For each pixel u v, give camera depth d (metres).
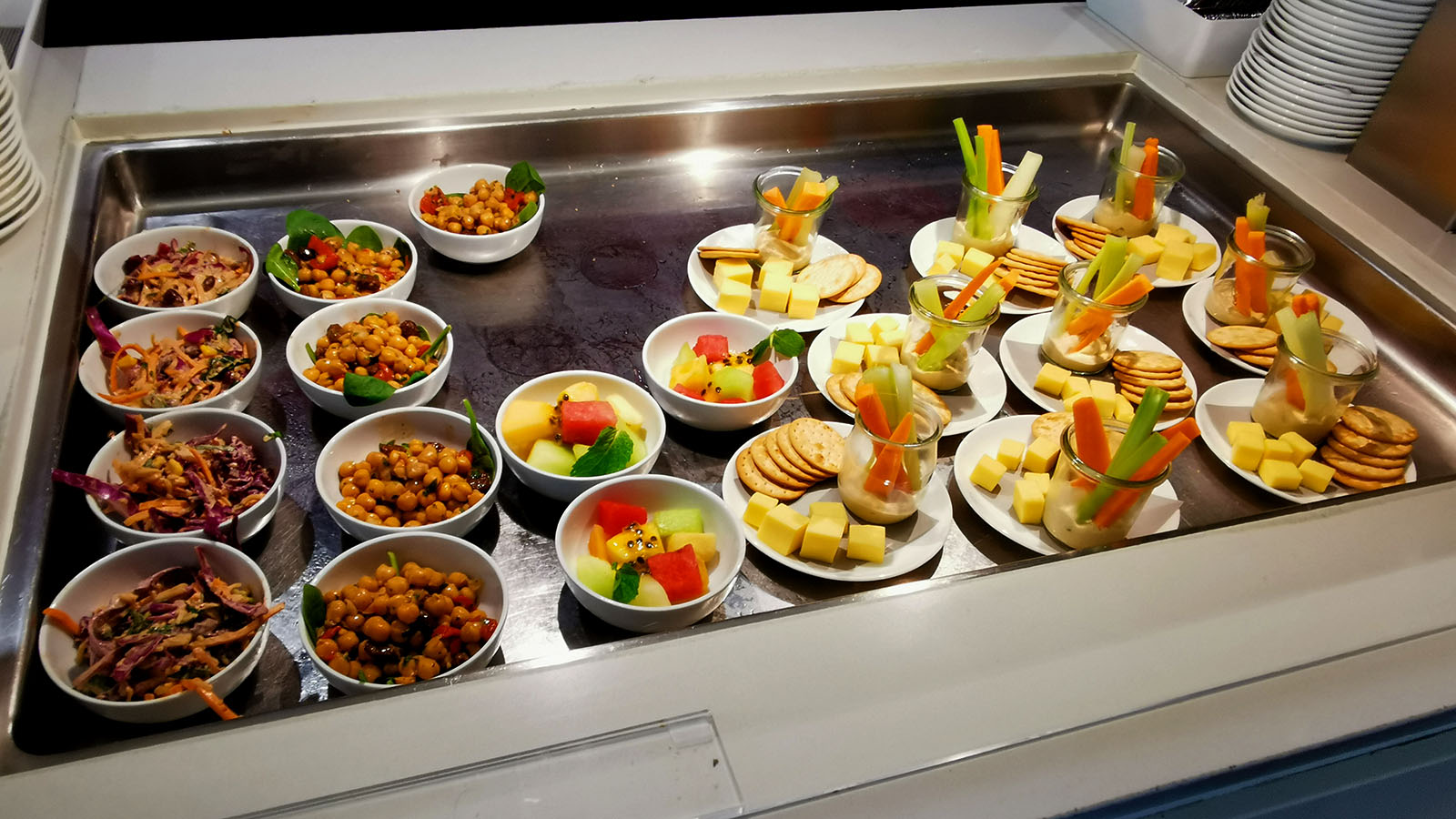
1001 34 2.01
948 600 0.94
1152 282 1.64
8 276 1.22
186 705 0.90
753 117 1.77
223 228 1.54
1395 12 1.56
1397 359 1.56
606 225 1.64
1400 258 1.56
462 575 1.01
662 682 0.84
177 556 0.99
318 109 1.58
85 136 1.50
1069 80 1.94
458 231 1.49
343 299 1.36
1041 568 0.99
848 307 1.52
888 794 0.79
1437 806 1.11
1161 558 1.02
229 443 1.14
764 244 1.56
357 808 0.73
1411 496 1.14
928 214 1.77
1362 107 1.69
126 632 0.92
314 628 0.95
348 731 0.78
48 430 1.10
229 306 1.34
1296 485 1.29
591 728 0.80
